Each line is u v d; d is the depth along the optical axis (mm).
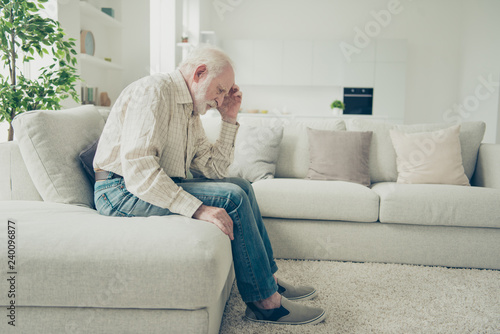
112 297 1053
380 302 1637
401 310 1562
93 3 4516
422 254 2178
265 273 1356
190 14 5895
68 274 1040
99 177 1400
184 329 1082
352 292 1743
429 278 1961
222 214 1252
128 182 1216
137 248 1060
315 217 2197
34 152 1473
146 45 5109
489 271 2104
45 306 1076
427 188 2232
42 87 2023
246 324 1414
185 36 5816
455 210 2107
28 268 1033
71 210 1339
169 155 1378
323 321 1452
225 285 1498
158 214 1315
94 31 4496
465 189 2215
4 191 1585
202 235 1112
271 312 1398
